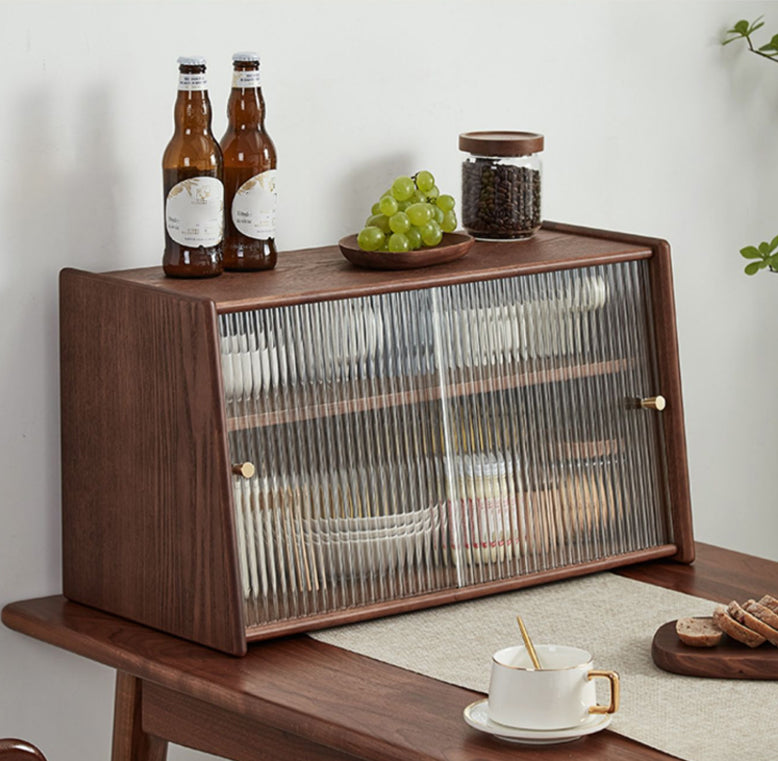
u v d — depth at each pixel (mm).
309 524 1800
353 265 1999
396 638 1774
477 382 1939
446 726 1478
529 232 2166
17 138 1916
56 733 2053
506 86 2436
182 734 1732
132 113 2016
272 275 1917
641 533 2094
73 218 1979
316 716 1502
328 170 2244
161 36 2025
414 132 2332
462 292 1925
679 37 2660
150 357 1744
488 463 1949
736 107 2781
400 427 1877
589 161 2578
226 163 1936
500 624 1827
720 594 1946
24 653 1999
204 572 1713
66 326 1890
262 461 1758
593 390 2045
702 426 2848
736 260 2844
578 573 2016
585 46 2529
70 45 1943
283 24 2152
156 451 1756
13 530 1973
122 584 1849
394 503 1870
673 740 1438
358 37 2238
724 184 2795
